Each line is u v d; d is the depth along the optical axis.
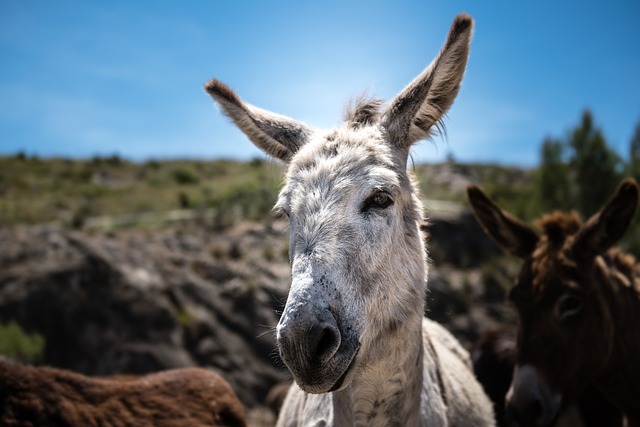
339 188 2.91
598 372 4.93
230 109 3.62
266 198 22.44
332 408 3.31
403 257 3.06
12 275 14.80
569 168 21.38
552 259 4.97
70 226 21.89
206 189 30.84
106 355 13.53
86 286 14.72
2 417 3.99
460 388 4.03
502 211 5.46
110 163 44.12
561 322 4.77
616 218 4.88
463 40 3.05
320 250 2.74
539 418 4.66
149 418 4.57
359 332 2.76
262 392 13.43
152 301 14.56
